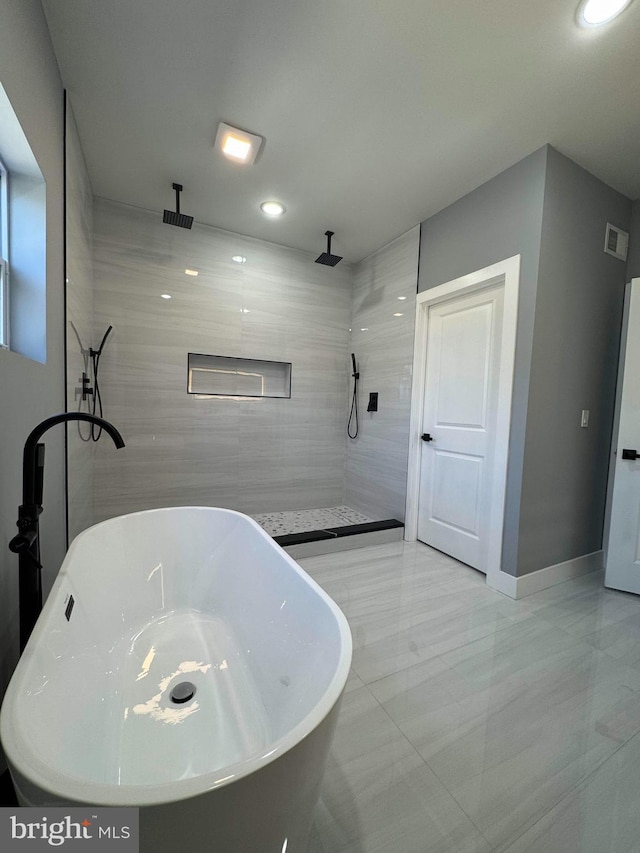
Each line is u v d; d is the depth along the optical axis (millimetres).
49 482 1419
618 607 1922
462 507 2465
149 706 1163
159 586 1710
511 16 1231
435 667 1431
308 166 2090
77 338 1941
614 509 2125
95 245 2520
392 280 3043
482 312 2334
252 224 2828
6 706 638
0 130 1058
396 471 3006
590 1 1168
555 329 2002
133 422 2738
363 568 2359
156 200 2529
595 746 1095
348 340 3629
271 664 1238
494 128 1759
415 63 1421
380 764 1021
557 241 1944
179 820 498
